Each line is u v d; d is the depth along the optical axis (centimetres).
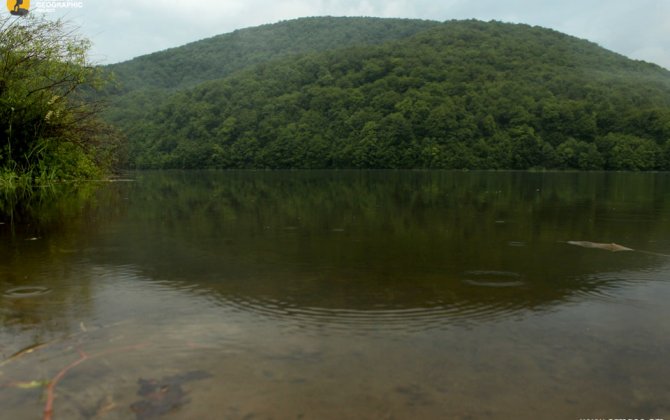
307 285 184
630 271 207
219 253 248
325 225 362
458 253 248
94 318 146
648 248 264
